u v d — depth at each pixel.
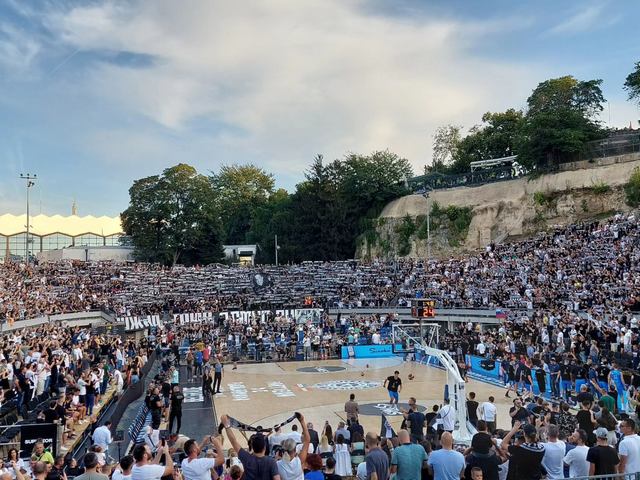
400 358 47.91
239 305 59.78
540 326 38.28
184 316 54.97
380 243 84.94
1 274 60.50
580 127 69.50
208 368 33.38
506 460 11.01
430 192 82.00
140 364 31.66
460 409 21.50
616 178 63.25
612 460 9.97
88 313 55.44
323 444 16.02
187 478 9.35
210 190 94.88
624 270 44.31
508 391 30.83
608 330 31.92
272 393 33.88
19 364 23.48
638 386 23.25
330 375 40.12
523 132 75.31
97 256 95.50
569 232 56.75
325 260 88.50
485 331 44.84
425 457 10.39
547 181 69.06
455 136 106.25
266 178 125.75
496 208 73.50
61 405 19.45
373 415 27.81
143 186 90.62
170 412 24.39
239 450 8.84
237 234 120.12
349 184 90.12
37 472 10.49
